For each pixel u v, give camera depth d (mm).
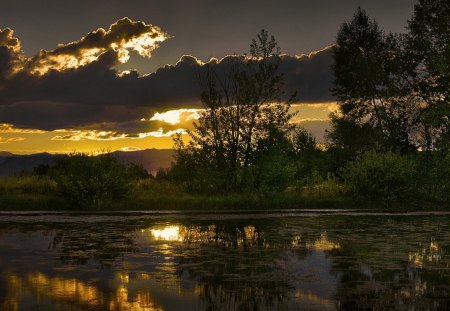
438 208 26141
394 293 7234
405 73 40625
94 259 10047
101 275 8453
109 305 6516
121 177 24250
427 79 38906
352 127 43719
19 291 7270
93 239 13125
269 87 28141
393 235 14211
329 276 8422
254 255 10586
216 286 7668
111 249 11367
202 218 19406
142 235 14000
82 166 23688
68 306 6441
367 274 8562
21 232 14641
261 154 27828
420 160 31719
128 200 24188
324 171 39656
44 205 22766
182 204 24125
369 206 26547
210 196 26609
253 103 28188
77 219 18766
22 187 25531
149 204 23766
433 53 36281
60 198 23578
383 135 40594
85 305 6508
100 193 23125
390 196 27750
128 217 19703
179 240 12969
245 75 28188
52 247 11711
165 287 7586
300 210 23000
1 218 19000
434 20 38719
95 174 23656
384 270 8938
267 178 27906
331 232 14898
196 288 7516
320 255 10625
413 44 39406
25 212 21016
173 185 28734
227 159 28156
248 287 7613
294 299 6879
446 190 27641
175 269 9000
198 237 13578
